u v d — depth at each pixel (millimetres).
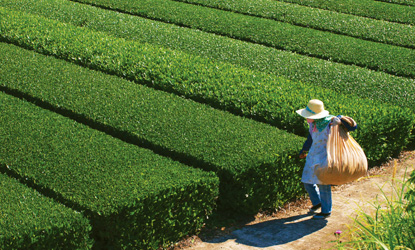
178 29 15812
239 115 9734
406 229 5355
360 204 7746
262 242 6680
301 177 7758
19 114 8430
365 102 10336
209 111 9305
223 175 7230
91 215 5859
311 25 18688
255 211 7449
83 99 9336
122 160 7125
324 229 6977
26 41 12633
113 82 10359
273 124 9375
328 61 14117
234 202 7277
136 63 11508
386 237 5316
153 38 14508
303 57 14156
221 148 7742
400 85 12125
